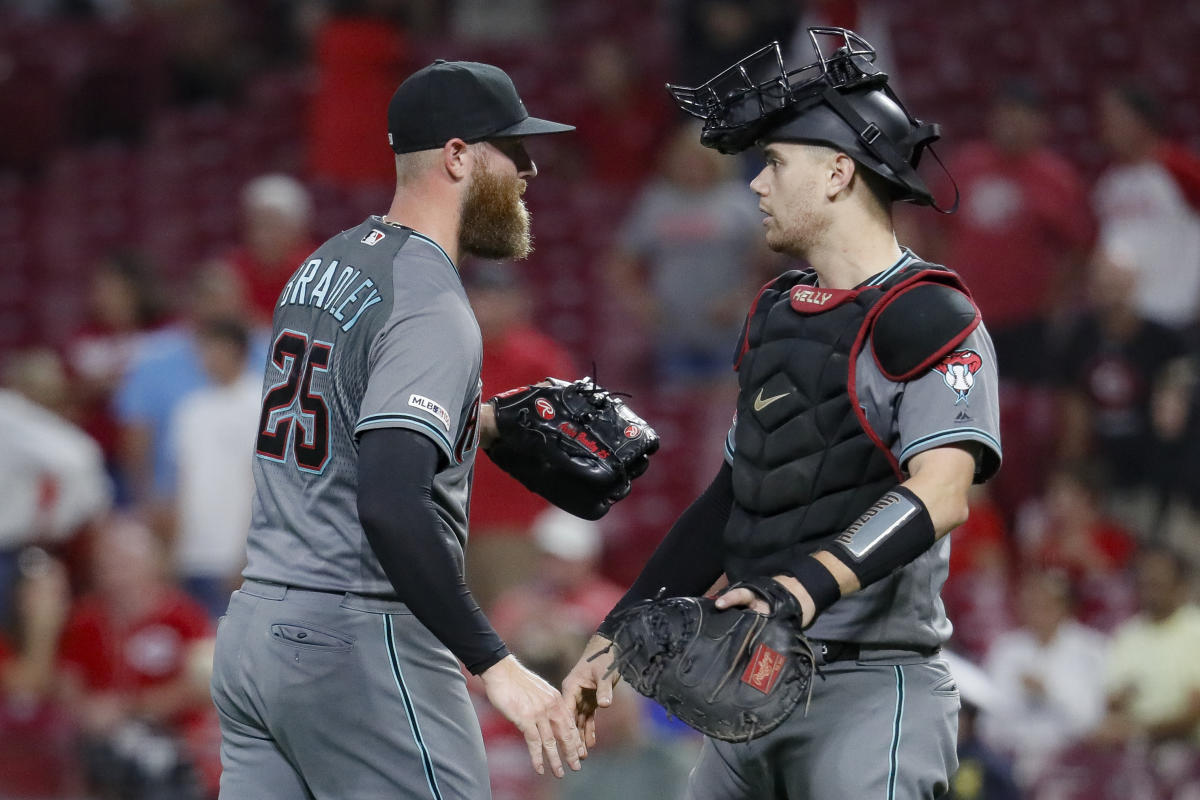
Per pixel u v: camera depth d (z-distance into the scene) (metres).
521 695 11.84
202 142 46.44
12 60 50.97
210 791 24.12
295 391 12.65
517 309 29.88
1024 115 34.94
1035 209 34.78
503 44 47.59
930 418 11.67
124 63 49.72
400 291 12.41
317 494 12.47
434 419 11.94
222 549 28.14
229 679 12.68
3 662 27.53
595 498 14.12
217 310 28.23
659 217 35.53
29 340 43.56
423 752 12.48
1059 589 27.27
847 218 12.31
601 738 21.91
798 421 12.19
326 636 12.33
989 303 34.94
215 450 28.16
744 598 11.23
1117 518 31.53
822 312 12.22
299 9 50.28
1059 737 25.62
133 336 34.38
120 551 26.48
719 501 13.48
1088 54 46.66
